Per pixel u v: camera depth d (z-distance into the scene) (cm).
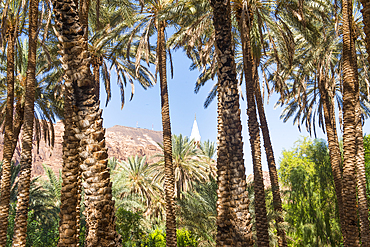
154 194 3325
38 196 2369
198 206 1388
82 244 1662
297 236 2297
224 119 686
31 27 1224
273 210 1380
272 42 1275
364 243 1231
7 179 1221
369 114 2378
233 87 692
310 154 2508
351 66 1110
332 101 2114
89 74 473
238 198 642
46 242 1738
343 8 1137
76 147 686
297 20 1262
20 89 1877
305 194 2359
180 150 3184
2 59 1680
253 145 1227
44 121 2336
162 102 1527
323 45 1446
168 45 1647
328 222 2258
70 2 481
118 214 1847
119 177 2534
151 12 1513
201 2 1260
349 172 1122
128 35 1549
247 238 621
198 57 1992
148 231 2183
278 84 1720
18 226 1081
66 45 470
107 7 1584
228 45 712
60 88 1922
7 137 1280
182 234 1666
